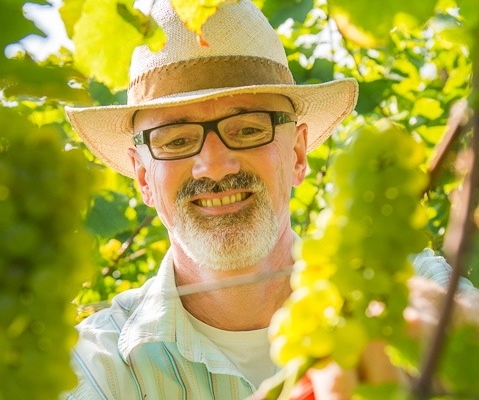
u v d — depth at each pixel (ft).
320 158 16.52
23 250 2.88
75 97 3.82
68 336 3.07
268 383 3.29
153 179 10.18
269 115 9.89
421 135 15.71
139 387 9.16
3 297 2.89
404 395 2.97
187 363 9.36
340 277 3.00
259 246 9.77
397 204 2.97
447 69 16.49
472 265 3.24
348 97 10.88
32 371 2.96
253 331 9.79
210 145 9.73
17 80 3.69
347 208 2.99
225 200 9.81
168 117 9.82
